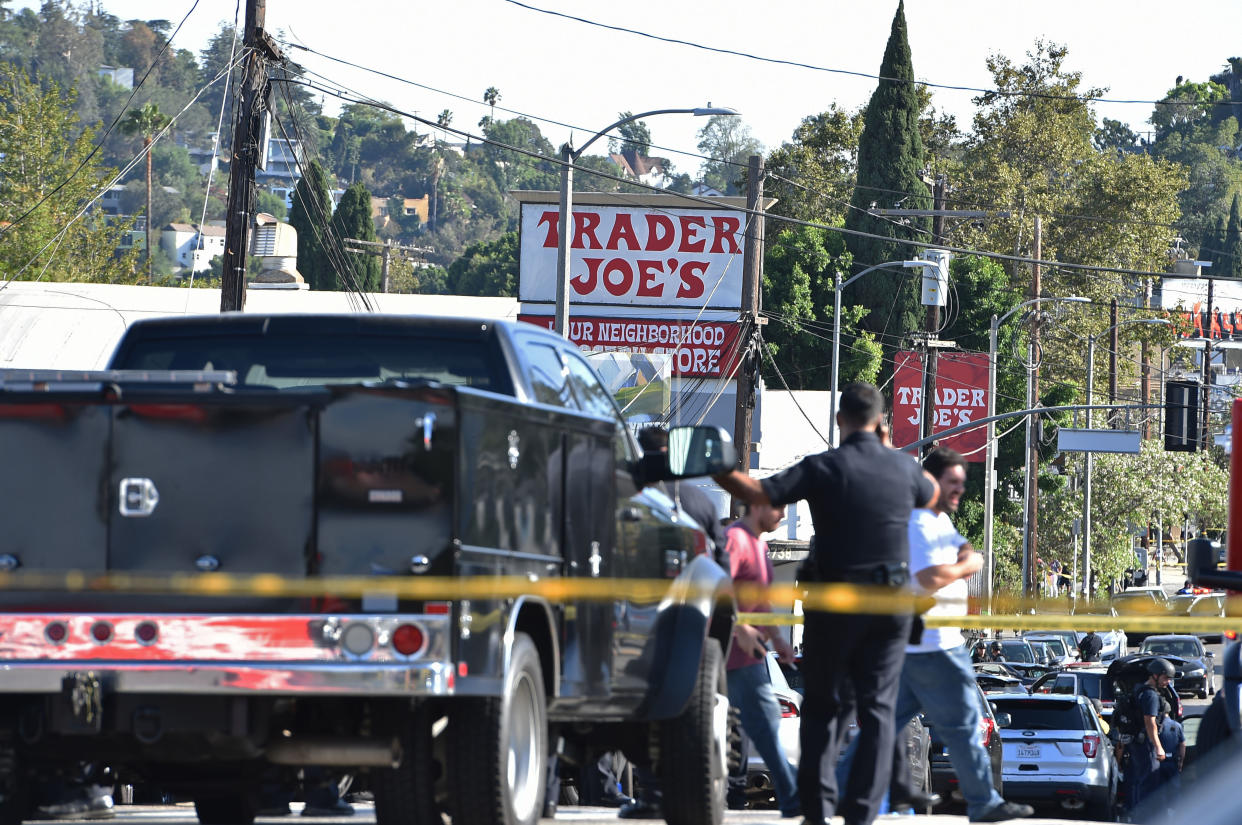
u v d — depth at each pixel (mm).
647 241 133750
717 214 133250
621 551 22844
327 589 17672
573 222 134125
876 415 23734
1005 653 148625
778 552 127250
